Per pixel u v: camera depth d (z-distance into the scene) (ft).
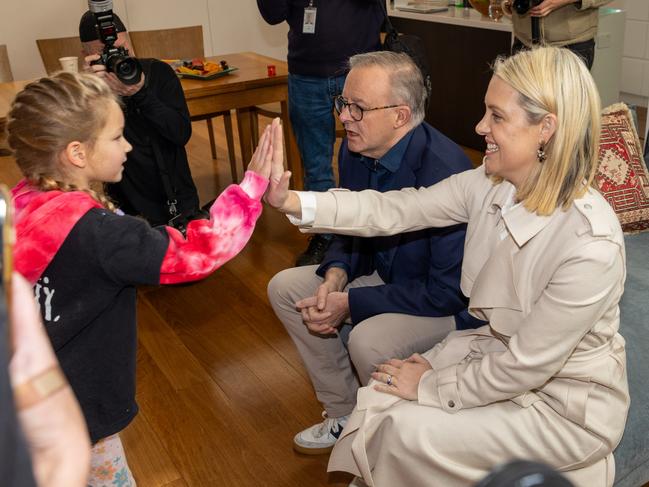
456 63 14.98
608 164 7.09
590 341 4.29
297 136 10.80
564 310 4.04
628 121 7.32
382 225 5.22
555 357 4.11
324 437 6.58
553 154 4.11
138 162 9.20
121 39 8.54
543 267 4.28
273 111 12.82
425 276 6.12
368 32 9.96
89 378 4.41
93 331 4.33
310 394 7.52
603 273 4.00
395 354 5.68
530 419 4.44
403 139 5.99
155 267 4.06
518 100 4.12
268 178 4.49
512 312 4.47
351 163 6.53
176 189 9.40
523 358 4.17
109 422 4.60
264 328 8.82
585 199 4.18
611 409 4.41
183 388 7.68
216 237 4.18
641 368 5.37
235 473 6.45
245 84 11.02
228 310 9.25
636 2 16.37
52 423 1.69
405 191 5.36
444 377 4.63
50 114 4.05
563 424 4.42
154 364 8.13
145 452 6.74
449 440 4.45
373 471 4.77
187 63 11.87
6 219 1.55
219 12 19.38
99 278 4.12
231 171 14.24
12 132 4.17
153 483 6.37
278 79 11.27
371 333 5.71
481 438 4.43
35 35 17.17
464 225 5.67
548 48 4.23
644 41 16.52
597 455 4.43
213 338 8.63
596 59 12.62
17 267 3.94
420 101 5.94
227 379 7.82
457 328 5.84
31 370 1.67
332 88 9.36
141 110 8.76
